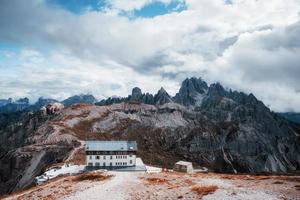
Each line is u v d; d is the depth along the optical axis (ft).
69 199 211.82
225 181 251.80
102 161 465.47
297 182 225.15
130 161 471.62
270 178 261.85
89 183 271.69
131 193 217.97
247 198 173.58
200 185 229.25
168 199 191.83
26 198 241.76
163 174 324.19
